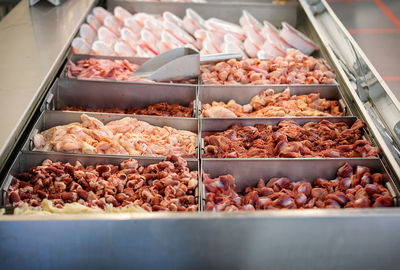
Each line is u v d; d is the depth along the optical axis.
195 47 3.60
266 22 3.77
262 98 2.84
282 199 1.93
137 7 4.01
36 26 3.10
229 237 1.53
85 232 1.51
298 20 4.02
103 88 2.82
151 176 2.03
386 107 2.36
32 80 2.39
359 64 2.79
